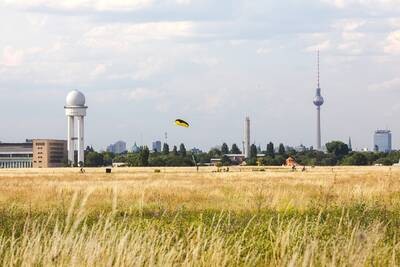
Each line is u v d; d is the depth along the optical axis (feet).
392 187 170.71
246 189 196.44
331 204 116.57
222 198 157.79
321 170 590.55
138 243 52.16
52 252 48.78
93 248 49.93
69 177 406.62
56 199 153.48
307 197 146.72
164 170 638.94
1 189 215.10
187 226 79.97
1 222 85.40
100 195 166.30
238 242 56.39
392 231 75.92
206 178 341.41
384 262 53.21
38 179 363.35
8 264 51.62
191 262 51.21
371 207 99.50
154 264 50.37
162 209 116.26
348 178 296.92
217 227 64.34
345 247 52.06
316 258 53.78
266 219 97.96
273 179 305.94
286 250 57.82
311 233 66.59
